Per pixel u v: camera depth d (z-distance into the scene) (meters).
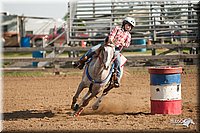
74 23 27.86
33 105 13.04
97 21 28.98
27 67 24.88
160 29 27.64
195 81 18.17
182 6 29.22
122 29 10.85
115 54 10.56
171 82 10.63
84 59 10.82
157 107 10.73
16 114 11.41
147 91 15.91
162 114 10.67
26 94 15.61
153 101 10.80
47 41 38.16
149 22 29.59
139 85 17.64
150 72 10.80
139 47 23.25
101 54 10.31
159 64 23.72
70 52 24.61
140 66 23.69
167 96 10.66
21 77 21.38
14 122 10.02
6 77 21.47
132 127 9.05
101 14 28.83
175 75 10.69
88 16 29.16
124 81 18.97
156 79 10.70
